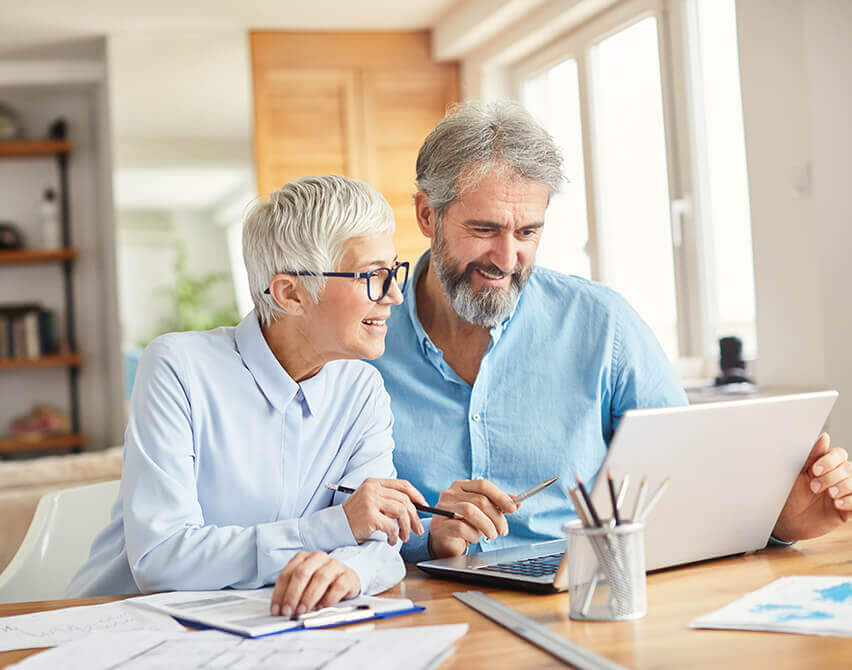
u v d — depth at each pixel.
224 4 4.80
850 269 3.03
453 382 1.78
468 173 1.63
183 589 1.35
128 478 1.43
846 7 3.03
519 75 5.10
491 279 1.67
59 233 5.99
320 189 1.49
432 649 0.98
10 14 4.81
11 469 2.86
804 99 3.04
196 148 5.12
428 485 1.76
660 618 1.07
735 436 1.24
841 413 3.02
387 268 1.51
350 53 5.26
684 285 3.93
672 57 3.95
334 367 1.64
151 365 1.51
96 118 6.08
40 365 5.78
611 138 4.40
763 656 0.92
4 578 1.67
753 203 3.25
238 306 5.12
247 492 1.52
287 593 1.15
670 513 1.23
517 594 1.23
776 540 1.44
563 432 1.75
